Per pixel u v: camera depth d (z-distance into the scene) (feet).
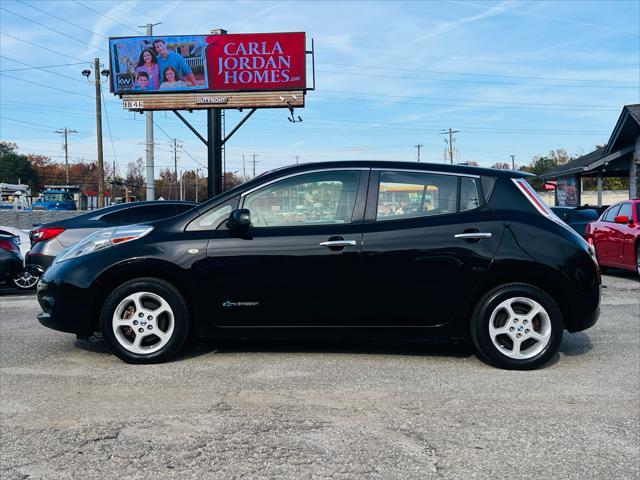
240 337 16.33
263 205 16.61
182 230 16.52
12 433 11.59
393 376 15.21
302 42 77.05
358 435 11.45
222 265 16.03
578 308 15.90
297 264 15.93
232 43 77.56
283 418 12.30
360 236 16.01
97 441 11.18
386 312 15.99
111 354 17.46
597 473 9.93
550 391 14.08
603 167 75.25
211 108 79.41
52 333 20.72
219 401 13.30
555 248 15.81
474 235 15.85
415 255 15.85
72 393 13.89
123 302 16.14
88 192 180.24
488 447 10.94
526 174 17.24
